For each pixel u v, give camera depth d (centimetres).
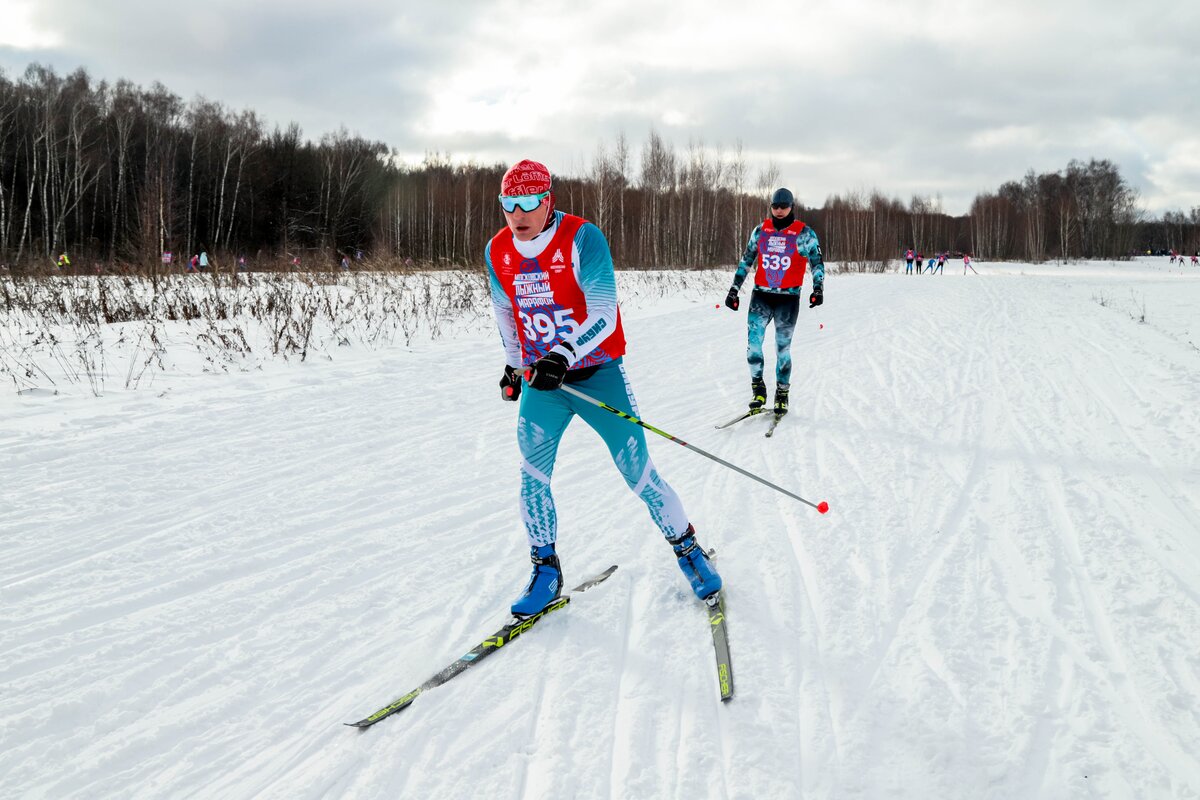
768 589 311
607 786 202
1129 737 215
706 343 941
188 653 265
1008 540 350
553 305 291
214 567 329
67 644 267
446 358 809
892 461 470
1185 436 492
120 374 674
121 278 1231
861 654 263
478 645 272
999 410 580
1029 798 195
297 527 373
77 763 210
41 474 429
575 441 530
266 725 228
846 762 210
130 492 408
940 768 207
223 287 1235
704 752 215
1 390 605
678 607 299
